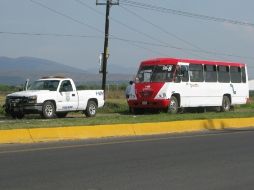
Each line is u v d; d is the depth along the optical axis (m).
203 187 10.53
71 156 14.70
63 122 22.17
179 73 31.59
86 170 12.36
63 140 19.30
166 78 31.19
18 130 18.52
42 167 12.74
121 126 21.62
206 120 25.44
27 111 26.56
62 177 11.45
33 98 26.56
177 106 31.55
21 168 12.57
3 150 16.02
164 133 22.83
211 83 34.16
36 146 17.22
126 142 18.61
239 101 36.81
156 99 30.72
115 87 83.56
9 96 27.16
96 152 15.62
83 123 21.69
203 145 17.69
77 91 28.86
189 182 11.02
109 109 36.47
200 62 33.38
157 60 31.97
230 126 26.56
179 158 14.45
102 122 22.27
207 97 33.78
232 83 36.16
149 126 22.67
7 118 27.45
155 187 10.49
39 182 10.88
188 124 24.42
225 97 35.53
